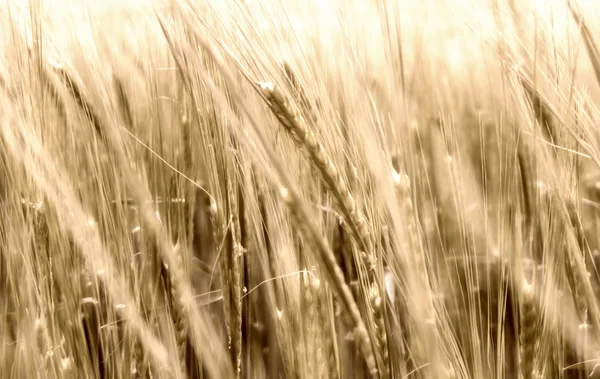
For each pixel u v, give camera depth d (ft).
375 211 2.64
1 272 3.01
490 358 2.71
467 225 2.74
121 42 2.99
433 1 2.82
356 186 2.66
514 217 2.66
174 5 2.65
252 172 2.85
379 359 2.63
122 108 2.95
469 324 2.72
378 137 2.60
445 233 2.81
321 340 2.77
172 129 2.92
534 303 2.64
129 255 2.93
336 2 2.65
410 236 2.60
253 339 2.98
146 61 2.92
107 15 2.98
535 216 2.73
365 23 2.65
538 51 2.71
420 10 2.84
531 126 2.70
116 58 2.98
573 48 2.72
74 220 2.91
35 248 2.92
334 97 2.71
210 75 2.73
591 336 2.82
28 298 2.95
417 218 2.63
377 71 2.68
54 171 2.89
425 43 2.86
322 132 2.63
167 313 2.94
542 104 2.71
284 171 2.58
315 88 2.65
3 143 2.93
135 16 2.93
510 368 2.80
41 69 2.87
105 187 2.92
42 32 2.87
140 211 2.90
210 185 2.86
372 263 2.60
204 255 3.08
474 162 2.87
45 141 2.89
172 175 2.92
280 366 3.00
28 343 2.96
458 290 2.76
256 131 2.58
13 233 2.95
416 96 2.85
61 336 2.95
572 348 2.85
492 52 2.70
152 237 2.93
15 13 2.89
